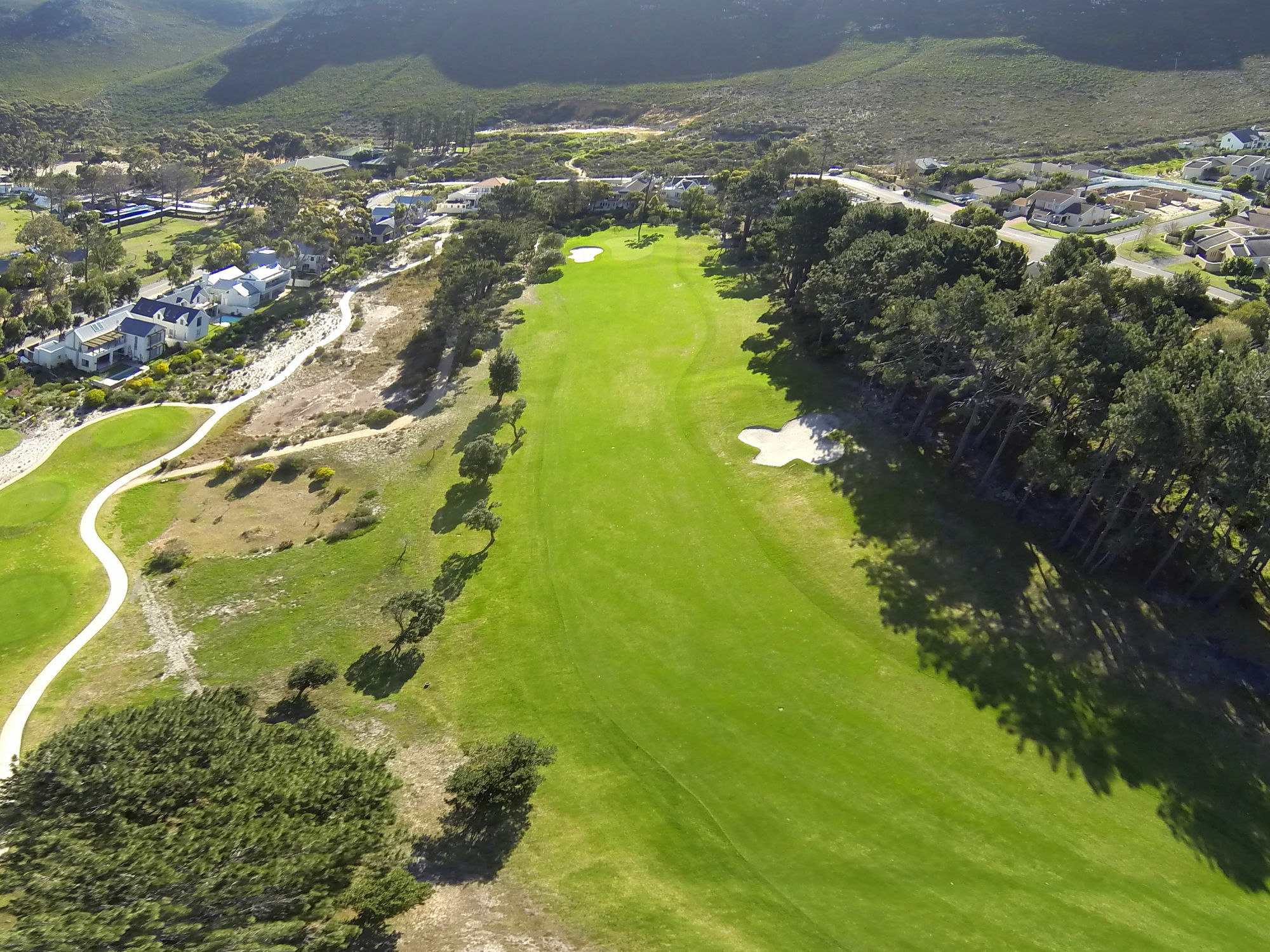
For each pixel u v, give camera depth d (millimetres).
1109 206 152000
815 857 40344
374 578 64375
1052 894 38469
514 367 86000
